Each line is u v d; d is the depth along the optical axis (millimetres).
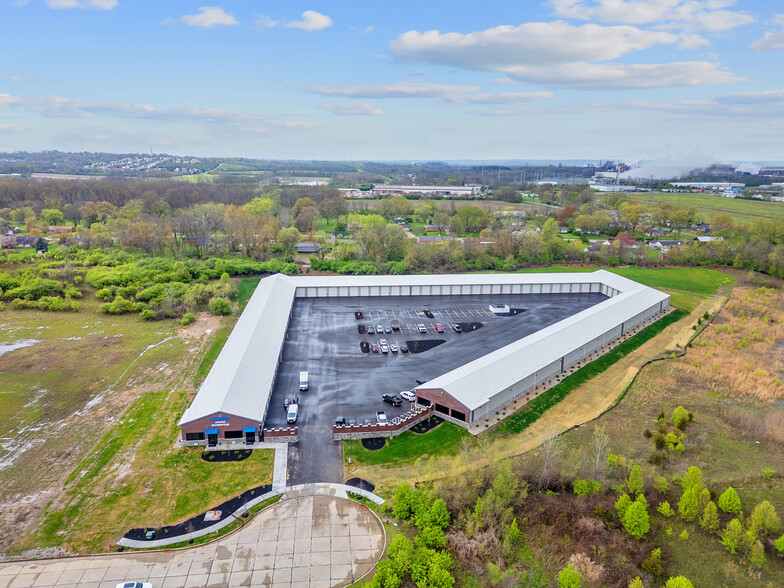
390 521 54062
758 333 109062
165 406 76188
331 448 66188
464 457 61406
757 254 159750
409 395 78000
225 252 164000
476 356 93750
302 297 129875
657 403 80125
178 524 53062
